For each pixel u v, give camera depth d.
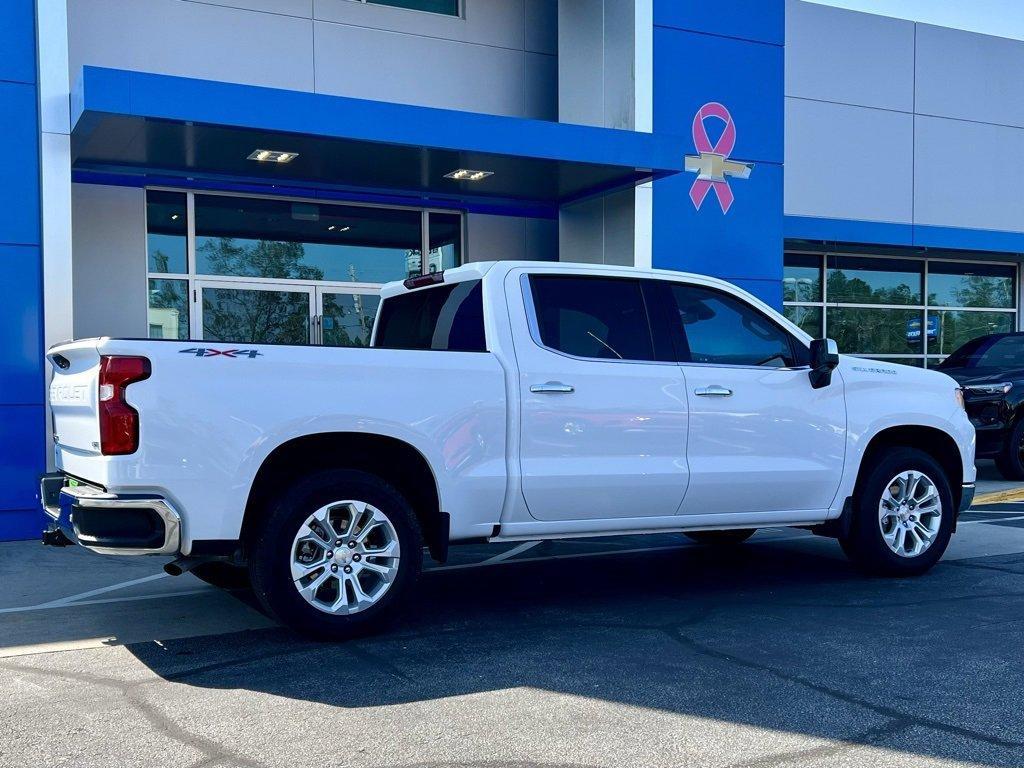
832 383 6.98
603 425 6.16
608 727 4.16
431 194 12.86
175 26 11.47
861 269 18.16
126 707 4.49
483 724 4.21
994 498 11.38
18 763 3.84
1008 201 19.00
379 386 5.56
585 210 13.19
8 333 9.20
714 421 6.50
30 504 9.25
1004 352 14.19
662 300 6.61
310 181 12.11
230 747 3.98
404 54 12.70
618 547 8.80
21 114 9.32
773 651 5.28
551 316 6.23
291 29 12.07
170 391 5.07
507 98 13.38
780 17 13.27
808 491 6.85
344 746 3.98
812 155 17.12
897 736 4.04
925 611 6.15
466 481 5.78
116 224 11.23
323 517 5.41
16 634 5.83
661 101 12.37
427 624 5.94
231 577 6.59
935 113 18.23
